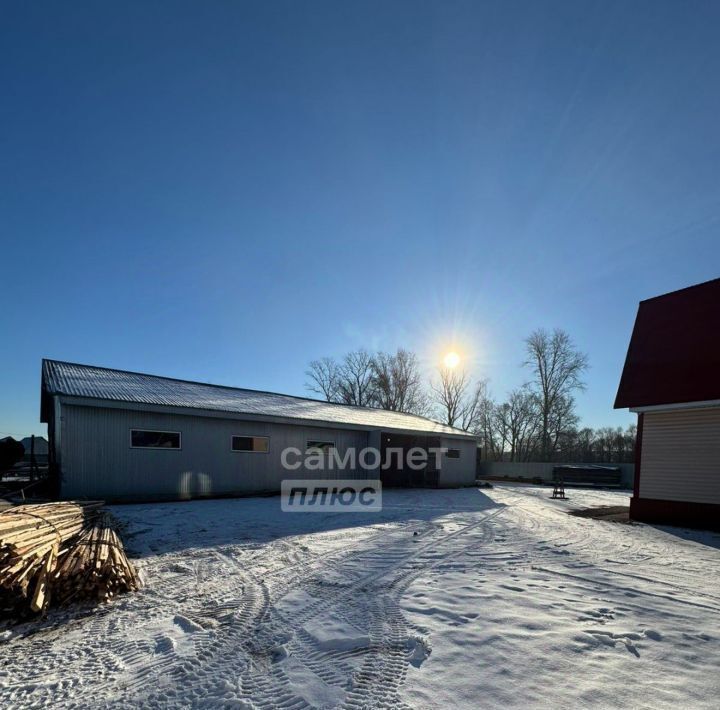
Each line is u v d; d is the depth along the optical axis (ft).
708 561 21.09
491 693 9.32
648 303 42.78
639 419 36.94
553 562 20.36
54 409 35.83
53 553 15.79
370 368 131.23
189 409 39.47
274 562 20.04
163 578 17.74
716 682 9.72
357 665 10.68
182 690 9.71
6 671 10.58
